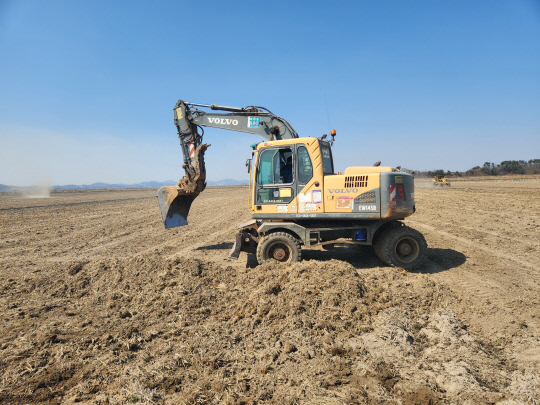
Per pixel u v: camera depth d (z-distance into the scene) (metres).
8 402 3.02
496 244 8.80
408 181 6.82
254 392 3.08
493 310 4.72
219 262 8.11
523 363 3.49
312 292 4.92
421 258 6.89
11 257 8.97
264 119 8.30
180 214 9.18
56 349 3.92
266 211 7.08
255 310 4.76
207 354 3.74
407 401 2.91
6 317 4.87
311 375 3.33
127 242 11.13
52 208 24.33
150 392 3.10
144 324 4.61
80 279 6.32
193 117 8.74
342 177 6.73
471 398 2.90
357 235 6.96
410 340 3.98
